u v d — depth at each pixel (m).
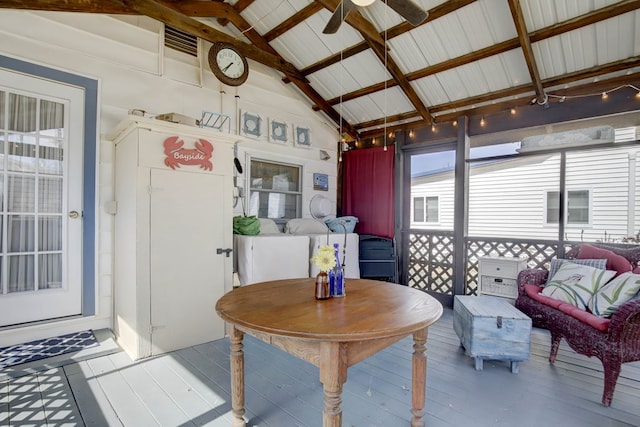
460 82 4.08
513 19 3.01
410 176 5.08
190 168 2.98
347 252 4.51
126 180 2.93
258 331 1.43
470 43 3.53
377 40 3.62
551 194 4.77
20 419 1.89
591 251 3.09
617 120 3.90
